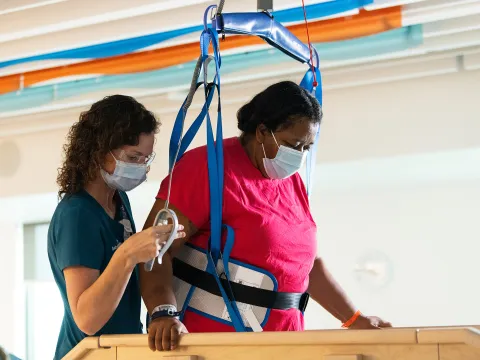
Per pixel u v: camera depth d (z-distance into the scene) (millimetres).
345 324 2293
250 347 1471
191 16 4000
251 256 1895
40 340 6867
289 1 3742
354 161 4727
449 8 3820
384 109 4645
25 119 5625
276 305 1904
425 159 4715
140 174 1907
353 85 4691
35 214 6641
